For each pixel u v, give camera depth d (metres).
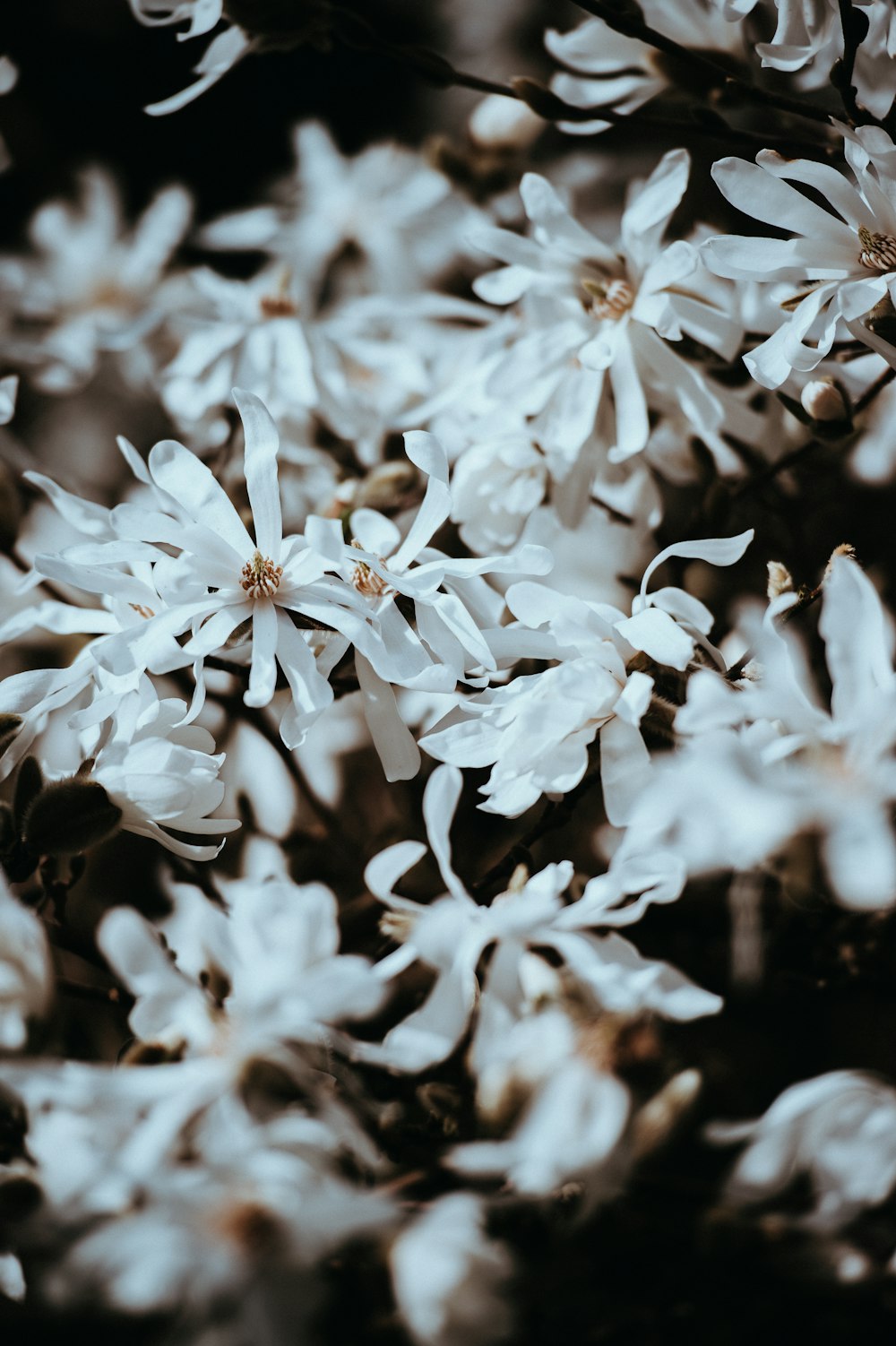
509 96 0.78
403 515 0.77
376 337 0.85
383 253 0.90
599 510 0.78
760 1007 0.68
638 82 0.80
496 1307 0.57
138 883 0.75
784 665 0.61
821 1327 0.59
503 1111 0.59
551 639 0.67
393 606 0.68
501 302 0.76
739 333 0.75
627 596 0.77
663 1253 0.59
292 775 0.76
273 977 0.60
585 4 0.74
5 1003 0.61
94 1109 0.59
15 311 0.92
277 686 0.71
